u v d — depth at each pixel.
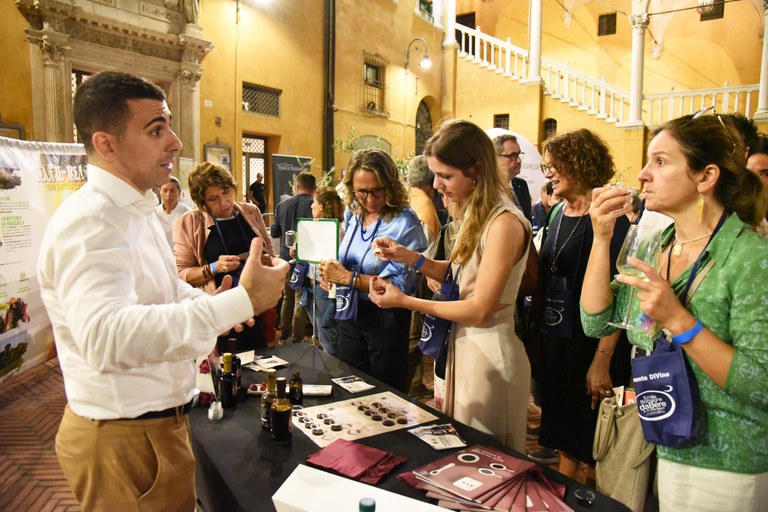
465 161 1.73
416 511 1.11
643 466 1.46
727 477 1.17
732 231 1.19
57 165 4.68
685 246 1.29
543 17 16.58
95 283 1.02
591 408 2.16
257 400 1.87
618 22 15.68
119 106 1.12
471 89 15.18
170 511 1.30
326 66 11.27
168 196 4.29
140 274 1.20
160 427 1.26
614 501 1.22
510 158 3.40
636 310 1.41
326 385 1.97
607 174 2.15
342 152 11.85
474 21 17.56
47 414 3.75
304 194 5.25
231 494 1.28
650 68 15.41
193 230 2.89
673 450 1.24
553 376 2.25
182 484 1.32
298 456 1.45
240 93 9.45
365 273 2.49
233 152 9.37
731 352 1.09
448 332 1.86
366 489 1.20
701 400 1.19
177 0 8.04
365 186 2.41
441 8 15.38
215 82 8.97
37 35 6.45
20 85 6.39
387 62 13.13
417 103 14.53
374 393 1.92
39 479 2.89
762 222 1.29
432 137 1.80
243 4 9.37
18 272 4.35
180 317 1.00
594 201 1.47
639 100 12.52
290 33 10.37
